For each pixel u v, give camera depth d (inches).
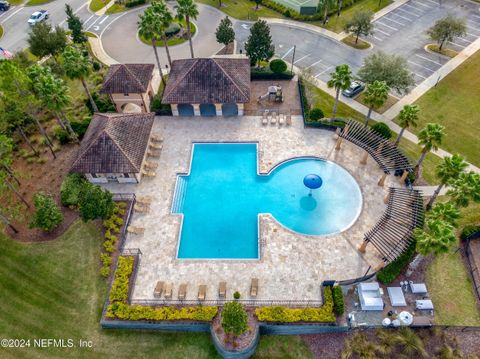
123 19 3307.1
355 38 2989.7
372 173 1950.1
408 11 3312.0
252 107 2365.9
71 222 1777.8
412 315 1443.2
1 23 3248.0
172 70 2401.6
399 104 2379.4
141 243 1695.4
